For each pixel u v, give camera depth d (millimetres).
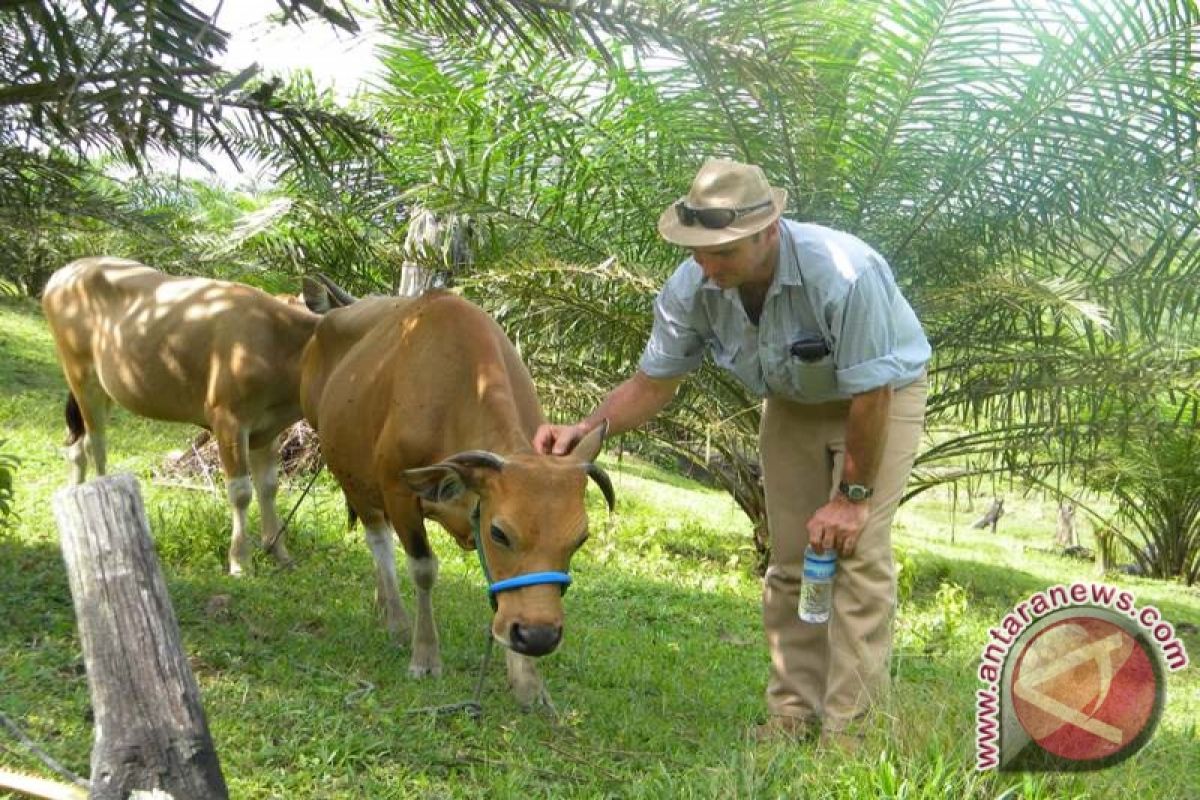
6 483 5660
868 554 3793
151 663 2377
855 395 3607
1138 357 7578
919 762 3309
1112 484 11234
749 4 5426
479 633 5160
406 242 8336
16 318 14648
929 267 8070
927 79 7160
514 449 3807
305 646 4617
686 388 8141
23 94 4320
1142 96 7086
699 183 3494
